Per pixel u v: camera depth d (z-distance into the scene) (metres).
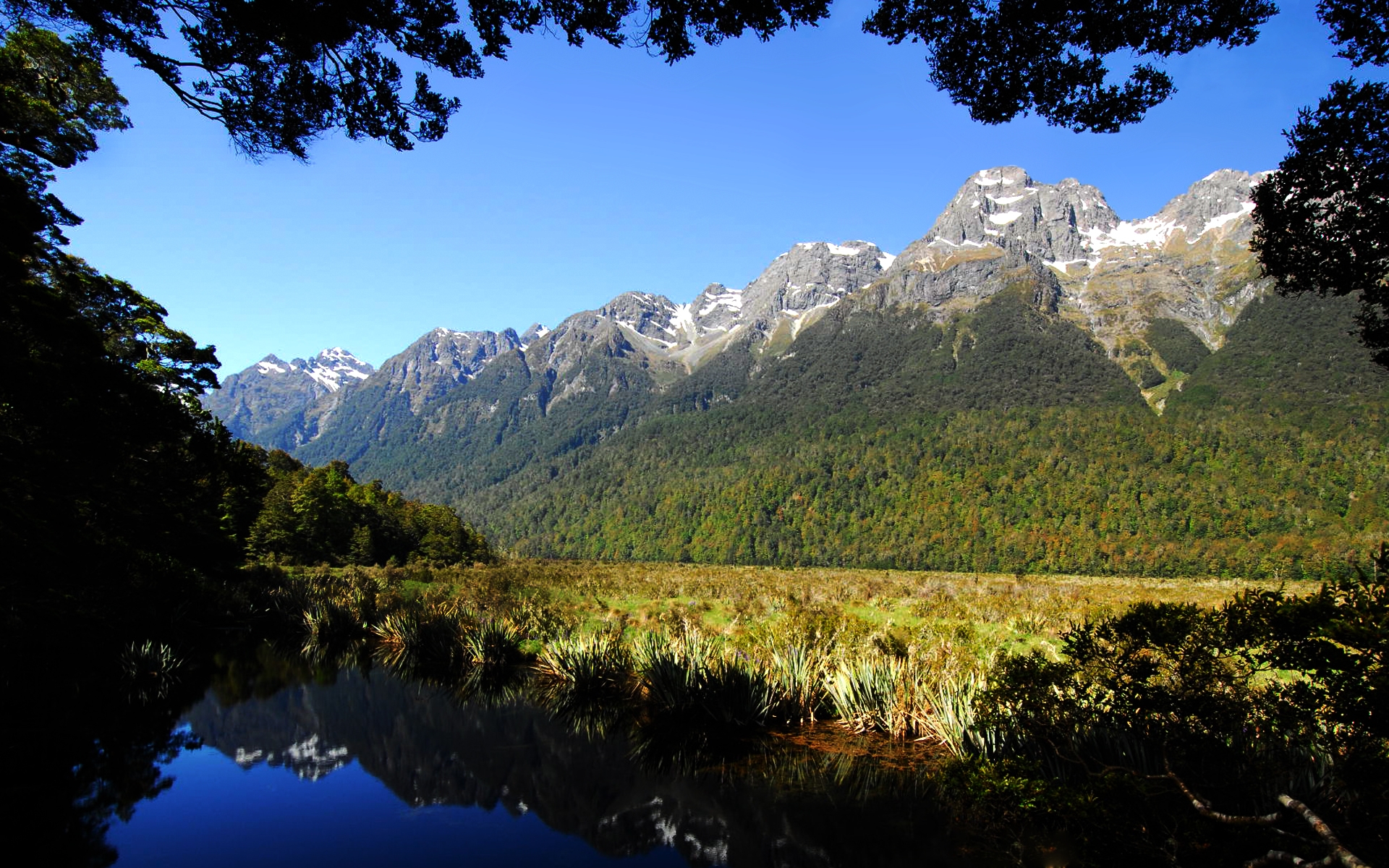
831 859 5.31
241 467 16.67
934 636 13.28
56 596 12.57
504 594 22.41
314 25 4.08
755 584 30.95
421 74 4.46
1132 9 3.80
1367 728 3.53
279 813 6.53
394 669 13.65
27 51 8.59
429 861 5.53
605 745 8.58
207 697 11.27
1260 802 4.51
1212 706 4.64
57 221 11.35
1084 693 5.23
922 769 7.21
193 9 4.17
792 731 8.67
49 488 10.48
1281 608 3.91
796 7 4.05
